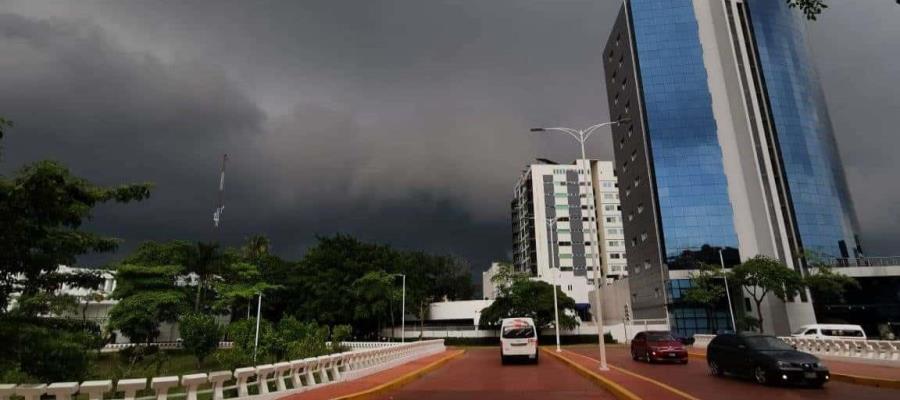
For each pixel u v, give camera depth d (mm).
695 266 59594
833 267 58156
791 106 65875
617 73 77062
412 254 94375
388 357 21641
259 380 11688
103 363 31703
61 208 8500
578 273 103062
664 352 23516
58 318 9633
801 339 27047
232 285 53969
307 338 24078
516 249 126812
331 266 68250
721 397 12109
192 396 9945
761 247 59812
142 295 43938
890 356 19531
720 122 64062
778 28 68938
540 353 38344
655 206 63562
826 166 65312
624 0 72875
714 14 67812
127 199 9539
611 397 12695
